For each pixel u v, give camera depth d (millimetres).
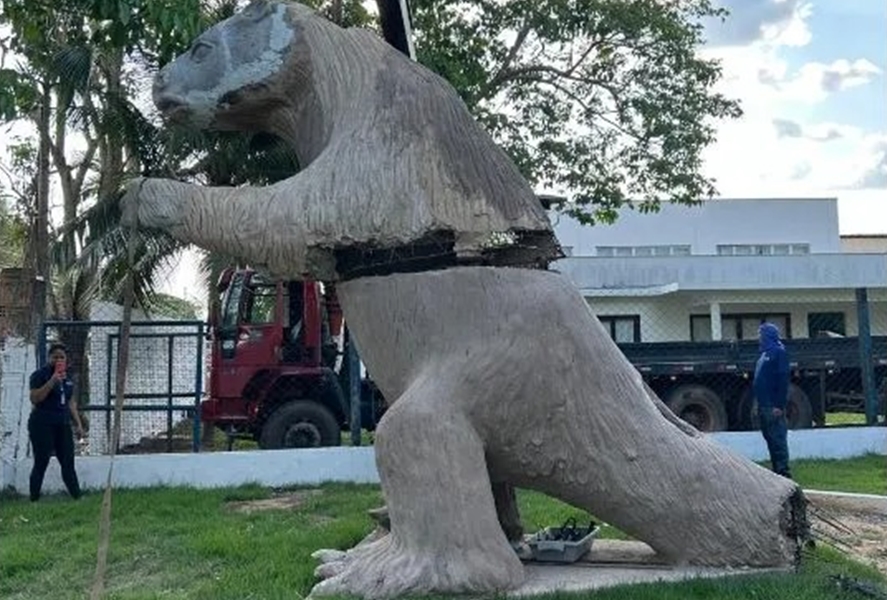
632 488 4965
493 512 4840
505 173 5012
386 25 5676
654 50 18719
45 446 9375
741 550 5020
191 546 6617
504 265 5207
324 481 10297
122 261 13297
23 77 7359
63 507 8797
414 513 4754
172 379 11453
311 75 5133
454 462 4750
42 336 10820
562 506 7867
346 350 12406
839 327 23438
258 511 8383
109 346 11688
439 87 5074
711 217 30625
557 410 4887
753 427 14906
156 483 10141
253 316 12211
